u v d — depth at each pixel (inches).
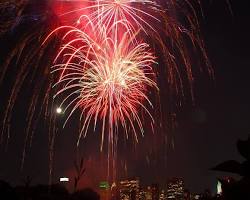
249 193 100.5
